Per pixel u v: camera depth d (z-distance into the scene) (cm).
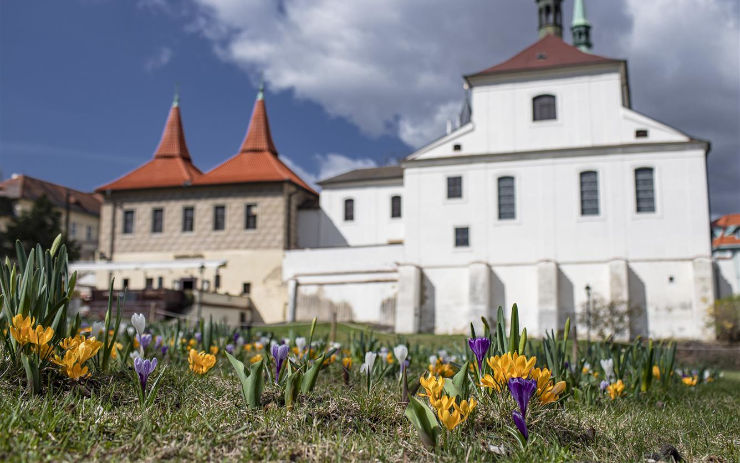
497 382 456
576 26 7300
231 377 634
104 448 369
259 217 4472
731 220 6053
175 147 5119
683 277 3562
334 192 4644
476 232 3872
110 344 546
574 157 3812
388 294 4050
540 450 415
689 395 891
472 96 4038
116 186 4762
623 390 733
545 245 3766
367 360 584
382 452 398
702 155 3644
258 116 5094
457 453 399
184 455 370
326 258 4256
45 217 5112
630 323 3491
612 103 3816
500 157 3906
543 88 3928
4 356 492
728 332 3269
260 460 374
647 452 457
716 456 456
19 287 519
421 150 4038
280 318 4281
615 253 3662
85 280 4672
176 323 932
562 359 628
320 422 459
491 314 3756
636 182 3712
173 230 4612
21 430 377
